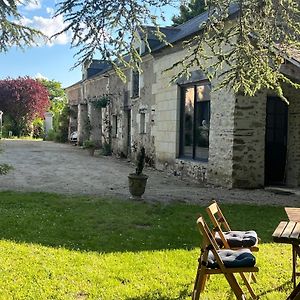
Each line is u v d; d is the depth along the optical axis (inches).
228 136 405.4
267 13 175.6
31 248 198.7
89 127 975.6
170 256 192.5
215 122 426.3
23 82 1494.8
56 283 158.6
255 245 159.0
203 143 470.3
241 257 138.6
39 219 257.6
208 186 426.6
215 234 163.6
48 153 807.7
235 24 196.5
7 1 212.4
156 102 577.0
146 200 332.5
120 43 182.4
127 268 175.9
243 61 186.9
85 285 157.9
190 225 253.4
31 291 151.0
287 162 432.8
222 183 416.5
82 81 1029.8
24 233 225.3
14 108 1482.5
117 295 150.0
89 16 170.4
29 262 179.5
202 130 471.8
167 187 417.1
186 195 364.5
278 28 188.7
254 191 391.9
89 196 343.9
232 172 401.1
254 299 146.6
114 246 206.5
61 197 334.6
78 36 172.9
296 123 425.4
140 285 159.3
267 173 431.2
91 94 978.7
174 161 522.3
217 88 207.3
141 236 225.9
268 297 152.6
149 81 601.3
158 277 167.8
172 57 519.8
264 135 405.7
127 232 233.6
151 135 596.4
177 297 150.3
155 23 185.0
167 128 543.2
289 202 339.6
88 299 146.4
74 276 165.8
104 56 182.4
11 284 156.4
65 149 939.3
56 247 202.4
